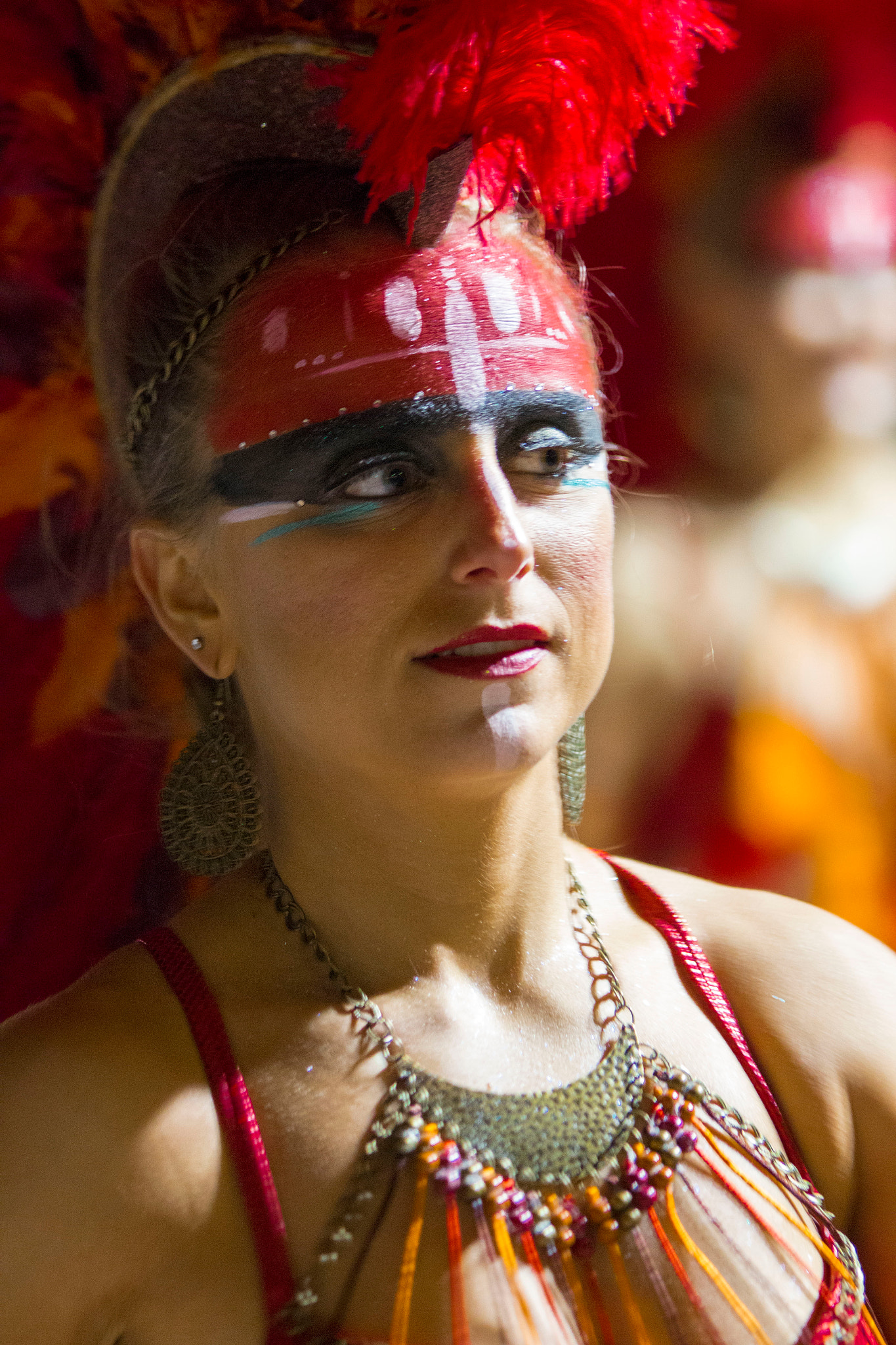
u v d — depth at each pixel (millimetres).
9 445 5633
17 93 5184
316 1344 3859
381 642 4195
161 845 6031
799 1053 4707
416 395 4199
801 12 10078
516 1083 4301
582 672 4414
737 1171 4340
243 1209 4031
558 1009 4535
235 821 4969
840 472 10242
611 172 4789
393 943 4484
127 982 4402
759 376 10062
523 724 4195
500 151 4418
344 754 4324
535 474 4410
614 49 4316
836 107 10039
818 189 10000
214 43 4574
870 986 4902
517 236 4648
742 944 4938
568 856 5160
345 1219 4008
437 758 4176
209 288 4484
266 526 4312
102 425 5586
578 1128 4246
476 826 4406
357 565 4203
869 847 9562
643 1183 4191
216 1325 3959
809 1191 4500
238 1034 4285
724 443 10188
